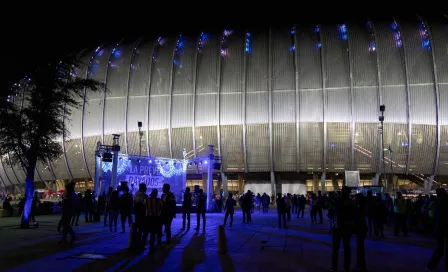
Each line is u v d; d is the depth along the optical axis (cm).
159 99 5412
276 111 5131
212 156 3459
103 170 3133
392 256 1043
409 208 1664
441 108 4872
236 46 5512
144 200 1092
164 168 3416
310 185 5688
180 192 3472
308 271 824
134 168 3231
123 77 5616
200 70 5422
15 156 2050
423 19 5431
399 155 4947
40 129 1912
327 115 5028
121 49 5906
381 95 4975
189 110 5309
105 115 5553
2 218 2569
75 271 816
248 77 5278
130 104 5491
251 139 5184
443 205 827
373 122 4950
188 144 5312
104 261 931
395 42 5166
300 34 5494
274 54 5341
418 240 1411
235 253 1059
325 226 1953
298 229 1783
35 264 891
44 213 2992
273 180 5216
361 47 5200
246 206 2159
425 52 5053
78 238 1391
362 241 831
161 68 5528
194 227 1847
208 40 5672
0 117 1866
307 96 5109
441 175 5016
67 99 1961
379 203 1537
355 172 4269
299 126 5075
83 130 5609
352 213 824
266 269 841
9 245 1208
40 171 6012
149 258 975
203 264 896
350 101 5022
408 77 4975
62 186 6194
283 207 1861
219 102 5256
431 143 4888
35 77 1912
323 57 5194
